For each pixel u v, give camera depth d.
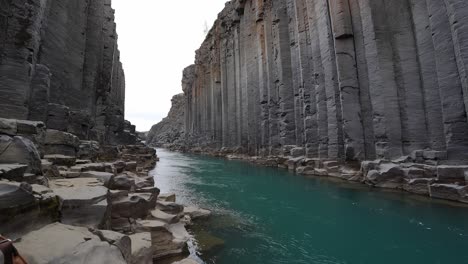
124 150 29.11
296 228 9.95
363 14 20.52
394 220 10.63
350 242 8.63
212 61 63.75
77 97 18.67
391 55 18.72
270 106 35.16
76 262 3.73
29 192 4.29
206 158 48.78
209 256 7.52
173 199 11.57
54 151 10.17
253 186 18.69
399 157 17.39
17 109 10.83
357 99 20.95
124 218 7.21
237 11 48.22
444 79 14.74
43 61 14.54
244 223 10.47
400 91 18.05
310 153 26.25
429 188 13.90
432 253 7.80
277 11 33.91
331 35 23.47
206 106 67.69
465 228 9.54
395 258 7.55
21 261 2.41
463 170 12.80
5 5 11.04
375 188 16.70
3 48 10.84
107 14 31.33
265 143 36.56
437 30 15.24
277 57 34.16
